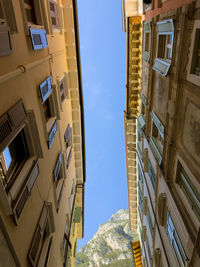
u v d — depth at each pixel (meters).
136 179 21.39
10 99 5.92
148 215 14.80
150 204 13.72
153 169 12.56
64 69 14.13
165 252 9.87
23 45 7.07
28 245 6.70
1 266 4.93
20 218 6.13
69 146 16.33
